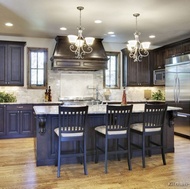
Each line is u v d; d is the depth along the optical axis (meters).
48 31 5.56
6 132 5.54
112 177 3.16
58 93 6.50
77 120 3.39
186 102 5.40
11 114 5.58
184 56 5.48
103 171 3.40
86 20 4.68
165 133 4.33
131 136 4.10
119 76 7.11
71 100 6.41
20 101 6.22
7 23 4.90
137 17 4.48
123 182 2.99
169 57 6.29
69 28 5.27
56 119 3.71
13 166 3.58
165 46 6.49
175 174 3.27
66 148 3.74
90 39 4.11
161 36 6.12
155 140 4.27
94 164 3.72
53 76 6.46
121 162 3.82
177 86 5.71
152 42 6.91
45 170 3.43
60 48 5.85
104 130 3.52
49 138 3.67
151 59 7.10
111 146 3.99
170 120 4.33
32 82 6.37
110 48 7.02
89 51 5.97
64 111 3.16
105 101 6.41
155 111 3.65
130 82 6.87
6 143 5.07
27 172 3.34
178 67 5.69
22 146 4.81
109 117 3.73
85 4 3.79
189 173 3.30
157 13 4.24
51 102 5.96
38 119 3.55
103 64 6.07
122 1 3.65
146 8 3.99
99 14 4.30
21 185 2.89
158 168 3.52
